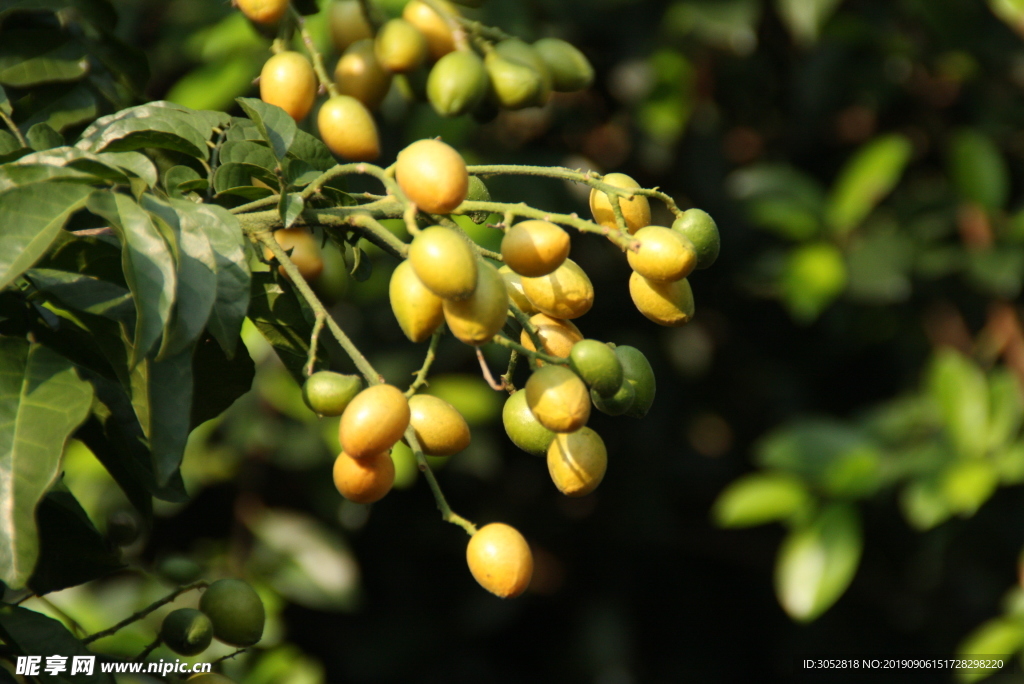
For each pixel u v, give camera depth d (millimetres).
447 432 1108
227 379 1130
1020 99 1778
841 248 1743
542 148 1938
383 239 1100
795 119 2010
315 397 1089
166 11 1732
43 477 1044
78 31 1178
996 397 1521
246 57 1536
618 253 1952
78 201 1044
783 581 1502
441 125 1609
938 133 1897
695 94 1906
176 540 1783
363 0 1197
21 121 1168
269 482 1862
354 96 1198
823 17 1593
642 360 1113
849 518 1505
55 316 1104
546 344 1109
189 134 1121
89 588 1541
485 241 1494
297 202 1101
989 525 1730
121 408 1105
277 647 1601
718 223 1970
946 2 1699
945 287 1854
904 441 1624
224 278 1063
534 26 1646
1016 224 1686
